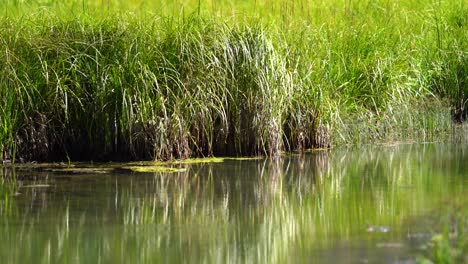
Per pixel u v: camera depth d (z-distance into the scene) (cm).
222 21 1903
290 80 1880
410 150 1931
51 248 1192
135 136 1786
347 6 2456
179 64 1836
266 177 1650
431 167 1723
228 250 1175
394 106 2064
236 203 1445
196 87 1819
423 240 1182
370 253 1135
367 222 1291
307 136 1930
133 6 2388
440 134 2114
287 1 2355
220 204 1439
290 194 1505
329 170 1711
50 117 1811
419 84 2172
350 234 1228
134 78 1794
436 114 2133
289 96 1875
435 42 2300
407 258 1110
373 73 2067
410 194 1471
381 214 1337
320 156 1855
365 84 2064
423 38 2295
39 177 1647
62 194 1507
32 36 1850
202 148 1844
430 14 2425
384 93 2056
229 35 1864
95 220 1339
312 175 1664
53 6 2319
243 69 1844
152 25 1880
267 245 1193
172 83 1827
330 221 1309
